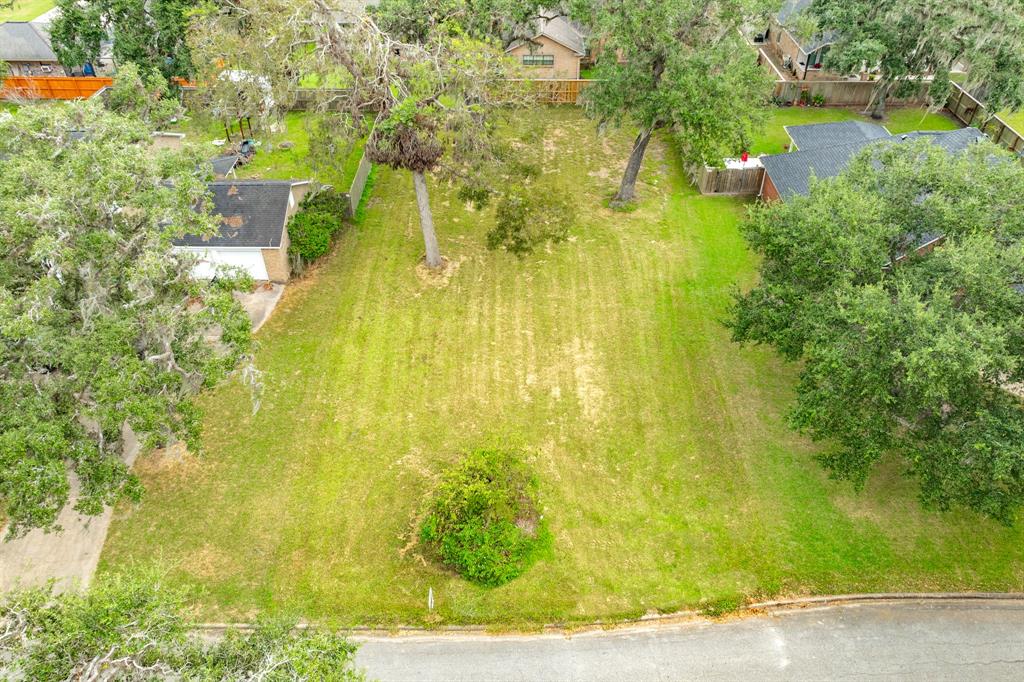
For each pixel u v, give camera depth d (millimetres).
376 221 35719
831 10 41594
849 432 20562
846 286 20328
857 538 22062
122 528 21797
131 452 24141
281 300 30594
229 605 19953
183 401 20188
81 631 12234
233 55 27266
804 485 23594
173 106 25000
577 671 18984
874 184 23844
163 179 21375
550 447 24672
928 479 19719
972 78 39938
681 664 19172
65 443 16891
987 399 19656
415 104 26000
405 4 37406
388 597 20312
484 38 36875
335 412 25734
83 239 17812
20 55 46000
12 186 17359
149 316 18609
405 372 27344
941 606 20547
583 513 22625
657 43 30375
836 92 46688
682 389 26891
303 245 30922
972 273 18531
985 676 18969
